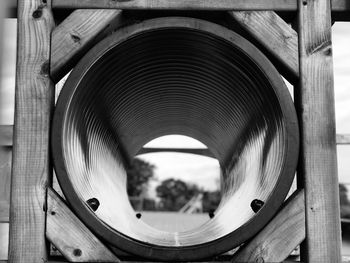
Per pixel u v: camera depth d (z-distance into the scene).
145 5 1.25
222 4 1.25
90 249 1.17
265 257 1.18
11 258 1.17
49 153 1.21
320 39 1.25
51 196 1.19
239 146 1.91
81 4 1.25
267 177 1.37
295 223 1.20
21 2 1.25
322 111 1.23
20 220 1.18
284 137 1.19
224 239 1.15
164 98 1.82
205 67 1.45
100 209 1.43
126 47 1.26
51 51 1.24
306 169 1.21
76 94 1.22
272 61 1.28
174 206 22.97
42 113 1.21
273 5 1.26
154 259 1.14
